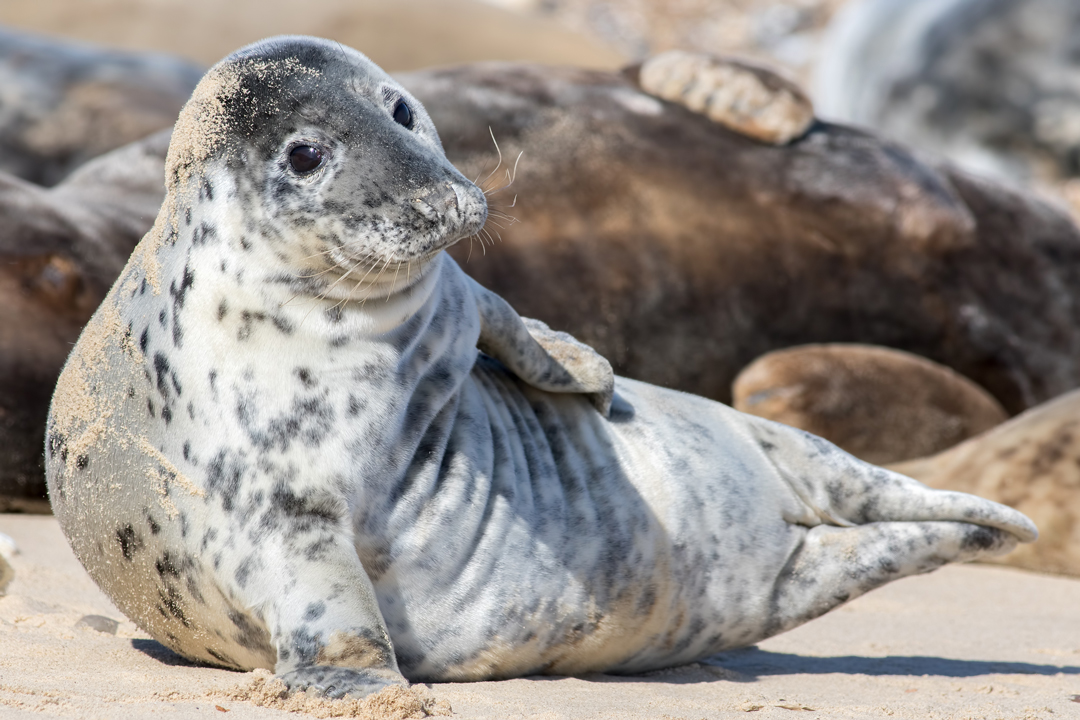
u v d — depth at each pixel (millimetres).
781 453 13836
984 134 59812
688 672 13141
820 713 10789
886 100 62781
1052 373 28719
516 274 23922
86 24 52938
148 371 11211
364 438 10875
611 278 24531
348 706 9719
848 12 69812
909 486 13969
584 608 11953
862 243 26453
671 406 13641
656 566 12414
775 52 82500
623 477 12547
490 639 11500
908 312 27172
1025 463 22000
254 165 10797
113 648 12438
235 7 53719
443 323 11602
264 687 10000
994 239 28422
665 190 25047
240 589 10789
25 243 21906
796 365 25156
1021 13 59812
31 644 12047
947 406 25672
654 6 90000
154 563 11312
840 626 16516
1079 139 57969
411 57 54281
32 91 36219
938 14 62531
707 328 25375
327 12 54000
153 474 11102
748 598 13172
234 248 10820
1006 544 14148
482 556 11391
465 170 24219
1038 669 13930
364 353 10914
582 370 12641
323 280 10703
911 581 20156
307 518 10734
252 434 10750
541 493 11977
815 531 13727
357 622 10383
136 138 35844
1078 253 29266
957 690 12539
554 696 10945
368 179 10578
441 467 11406
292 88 10922
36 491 21406
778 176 25922
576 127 24984
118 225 23188
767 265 25750
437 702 10156
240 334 10828
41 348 21297
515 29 56969
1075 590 20125
